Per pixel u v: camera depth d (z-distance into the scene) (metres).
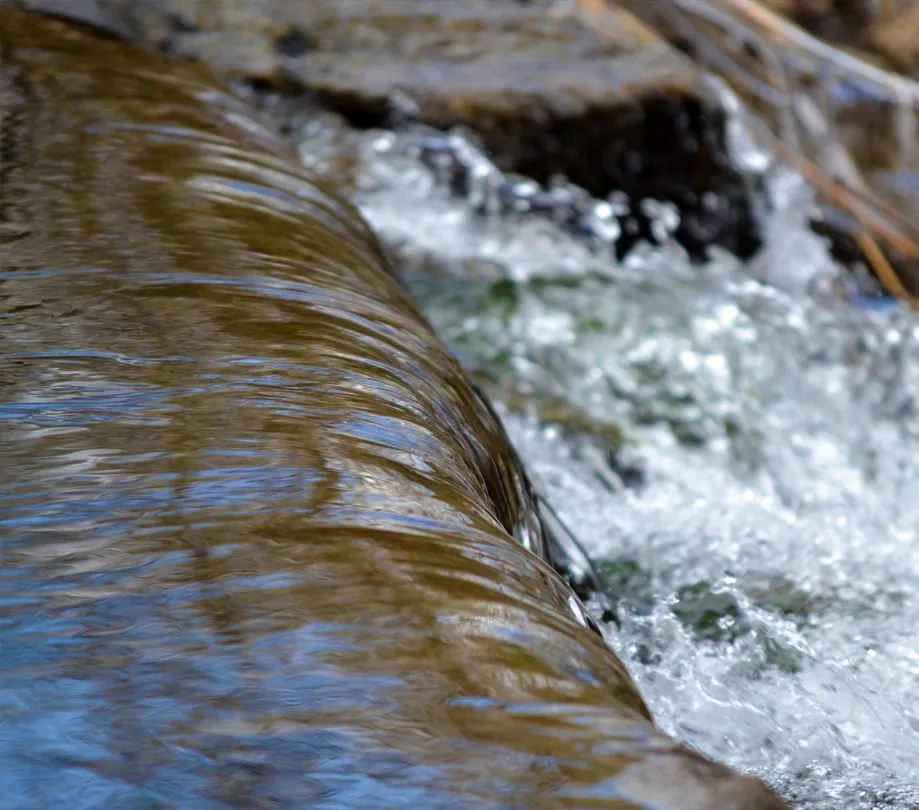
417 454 3.37
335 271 5.36
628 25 13.76
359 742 2.02
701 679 5.51
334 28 12.14
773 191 12.17
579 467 7.93
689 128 11.58
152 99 7.51
